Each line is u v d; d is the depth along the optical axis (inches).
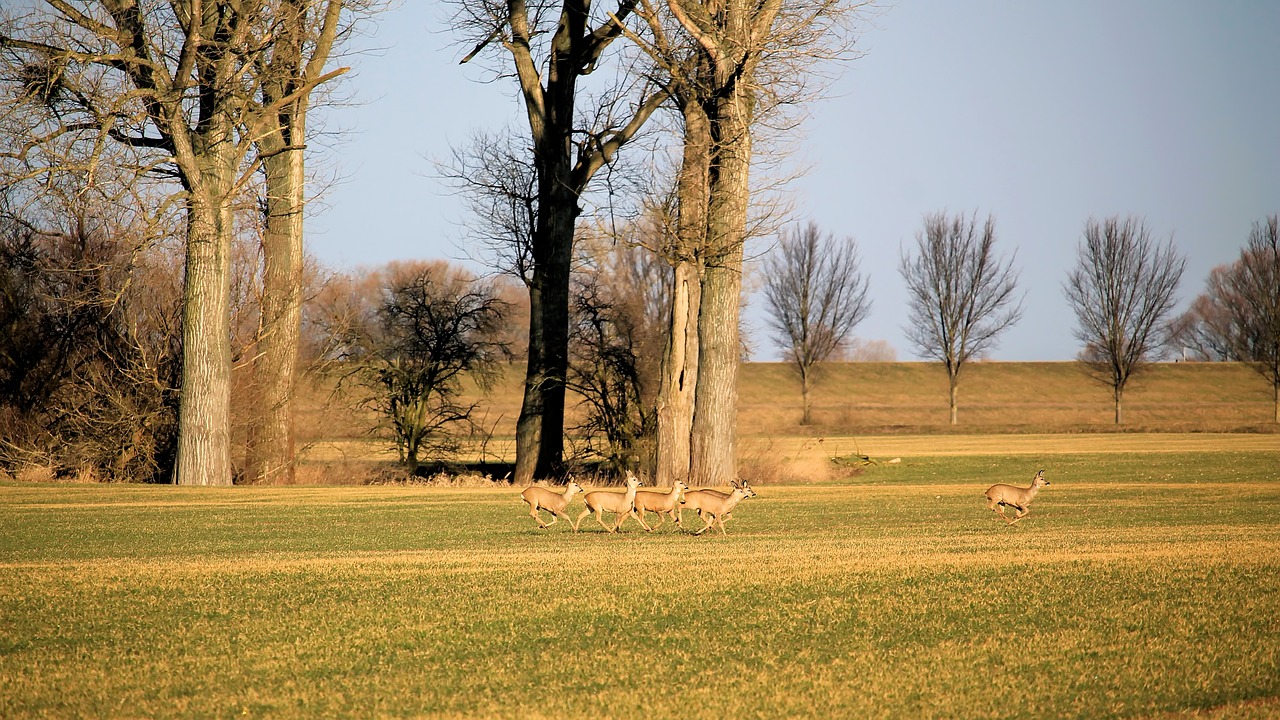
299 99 4958.2
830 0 4456.2
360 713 1137.4
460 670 1288.1
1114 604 1582.2
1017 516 2950.3
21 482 4512.8
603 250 6673.2
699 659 1323.8
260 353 5093.5
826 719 1116.5
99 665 1312.7
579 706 1152.2
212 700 1182.9
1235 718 1115.3
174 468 4589.1
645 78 4968.0
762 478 5324.8
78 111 4151.1
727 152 4596.5
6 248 5032.0
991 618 1509.6
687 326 4864.7
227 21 4446.4
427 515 3267.7
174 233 4318.4
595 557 2102.6
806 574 1829.5
